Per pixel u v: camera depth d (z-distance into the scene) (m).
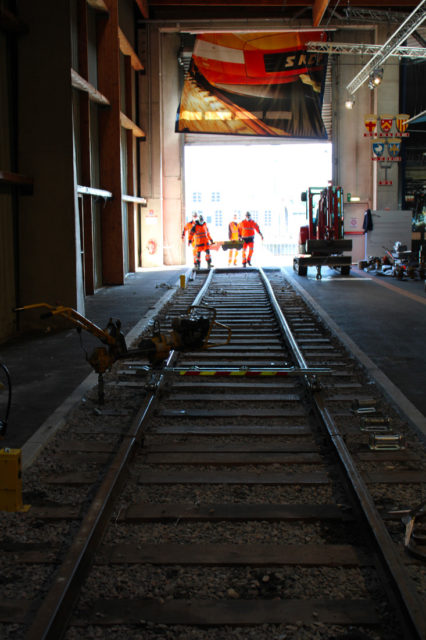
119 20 19.98
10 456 3.74
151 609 2.88
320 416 5.36
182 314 11.91
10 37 10.16
